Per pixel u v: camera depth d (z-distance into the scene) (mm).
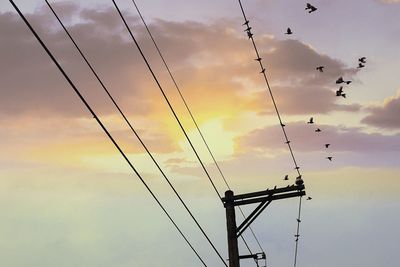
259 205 20266
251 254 20031
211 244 16891
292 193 20250
